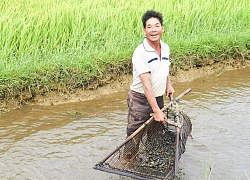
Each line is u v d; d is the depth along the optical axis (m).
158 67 4.27
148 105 4.46
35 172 4.66
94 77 6.82
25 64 6.57
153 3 8.88
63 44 7.46
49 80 6.51
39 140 5.38
